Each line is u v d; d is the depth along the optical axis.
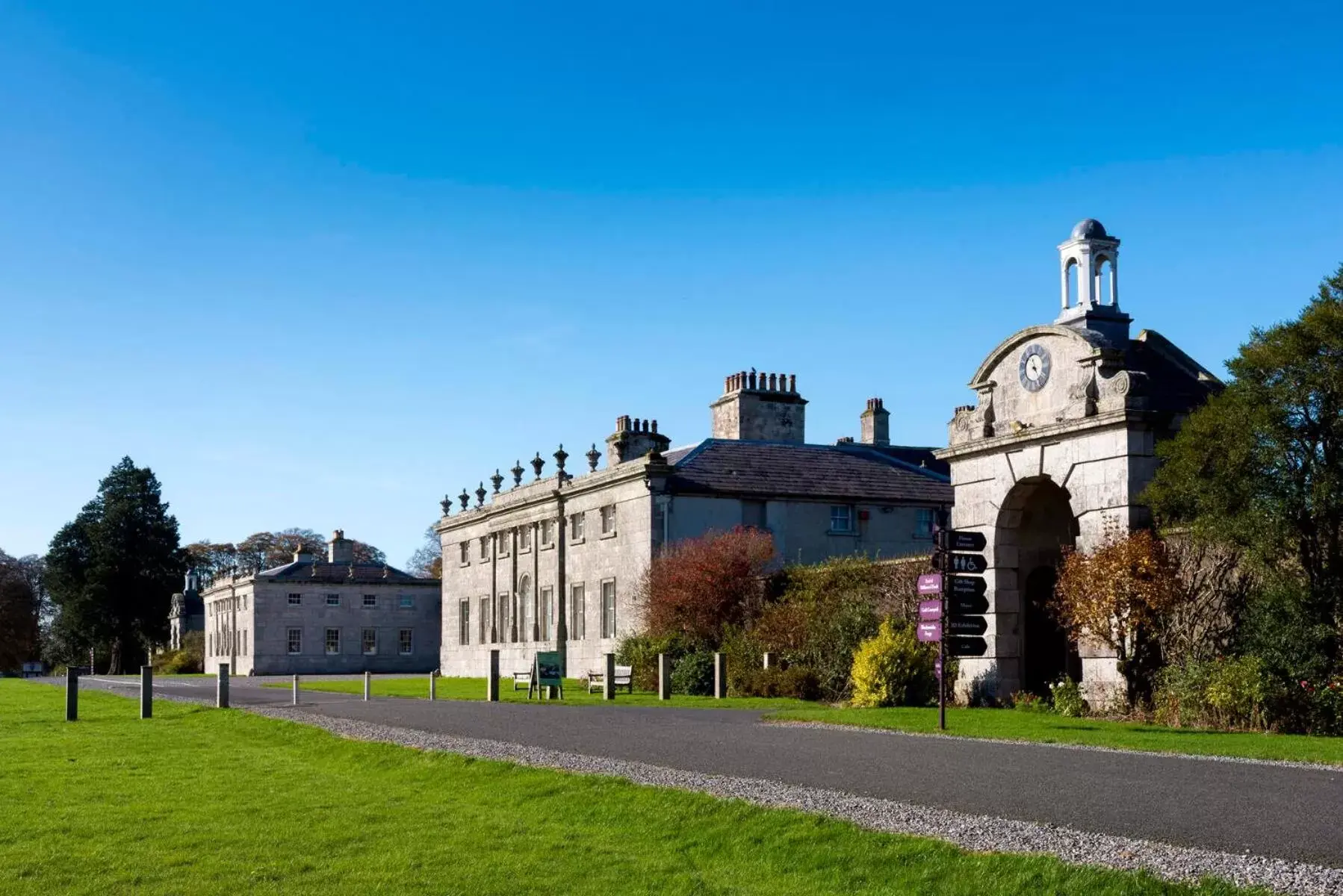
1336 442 21.17
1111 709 24.31
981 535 22.55
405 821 13.95
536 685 41.03
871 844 11.22
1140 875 9.48
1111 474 24.97
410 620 84.62
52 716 30.05
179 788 16.77
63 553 100.25
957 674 28.73
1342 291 21.48
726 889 10.62
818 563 44.06
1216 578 23.17
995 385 28.86
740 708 28.41
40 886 11.19
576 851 12.20
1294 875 9.48
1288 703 20.81
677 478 44.50
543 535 54.69
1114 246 28.09
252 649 80.62
